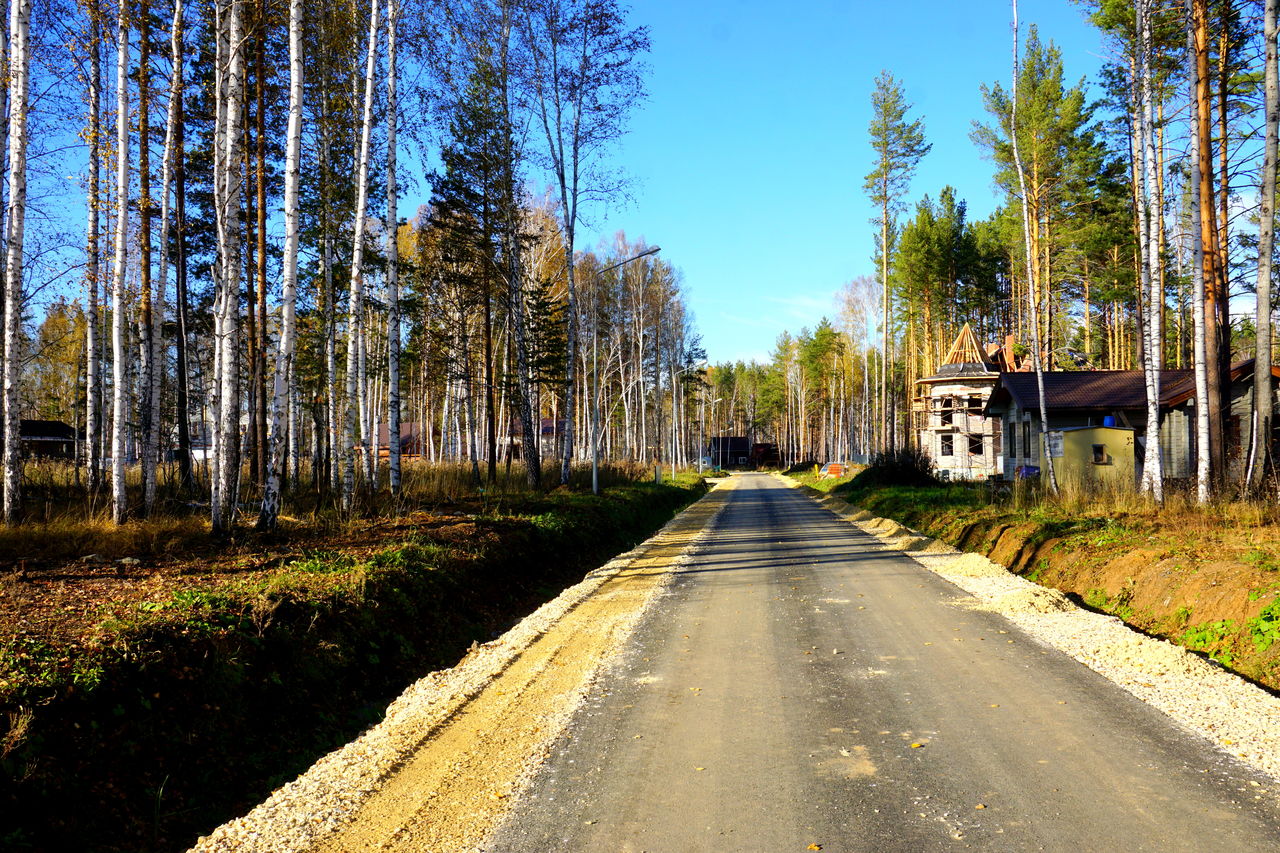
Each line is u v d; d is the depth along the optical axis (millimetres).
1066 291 39906
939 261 47531
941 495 22734
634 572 13625
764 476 77250
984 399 38156
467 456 43094
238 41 11594
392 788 4926
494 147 24312
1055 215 31125
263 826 4484
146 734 5410
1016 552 13055
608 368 57969
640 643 8367
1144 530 11734
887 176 42781
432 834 4242
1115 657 7031
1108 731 5246
